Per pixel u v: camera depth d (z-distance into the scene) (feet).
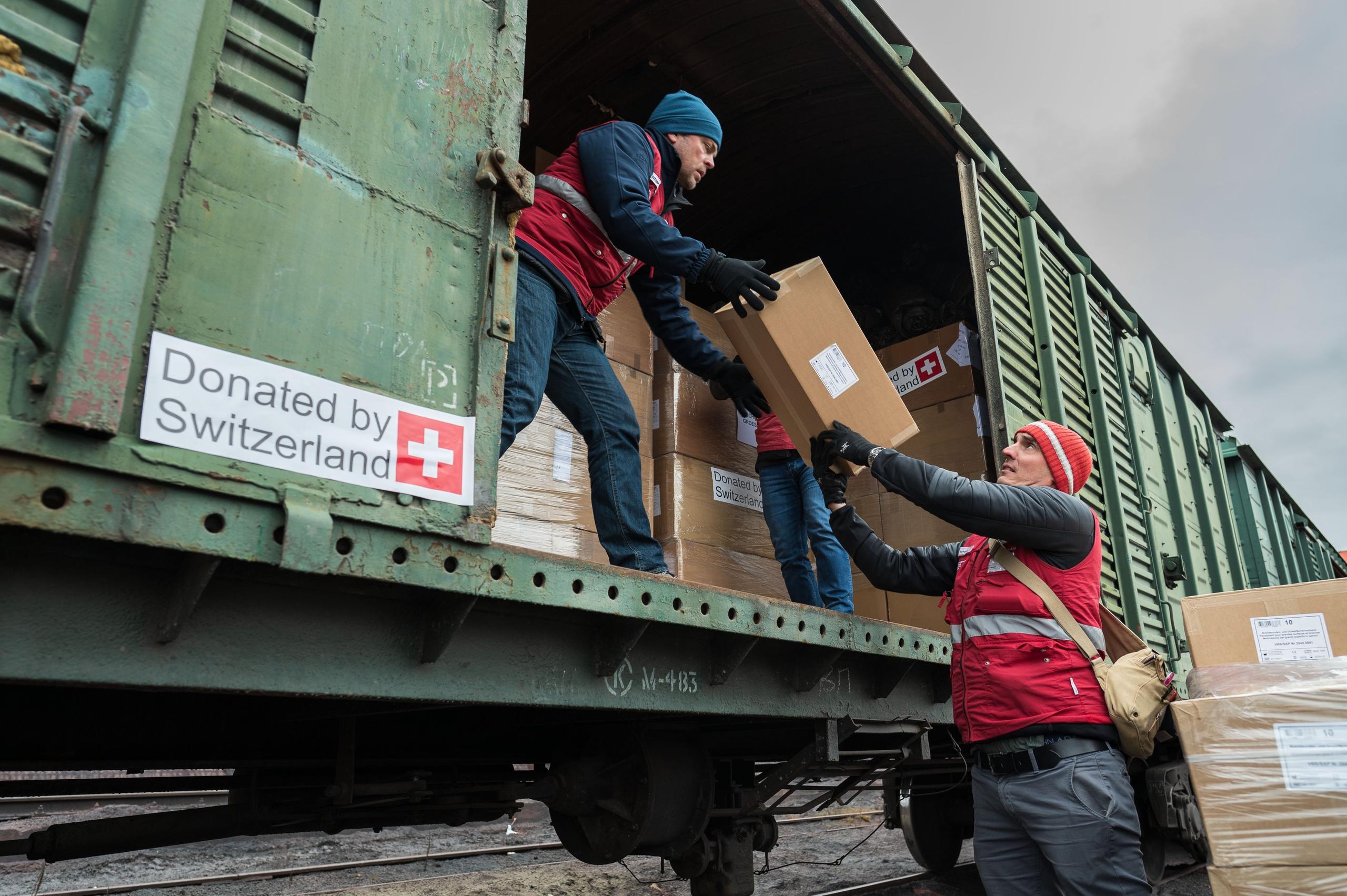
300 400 4.17
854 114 15.30
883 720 8.46
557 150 15.46
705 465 11.27
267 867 14.11
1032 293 14.96
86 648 3.62
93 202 3.58
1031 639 6.74
